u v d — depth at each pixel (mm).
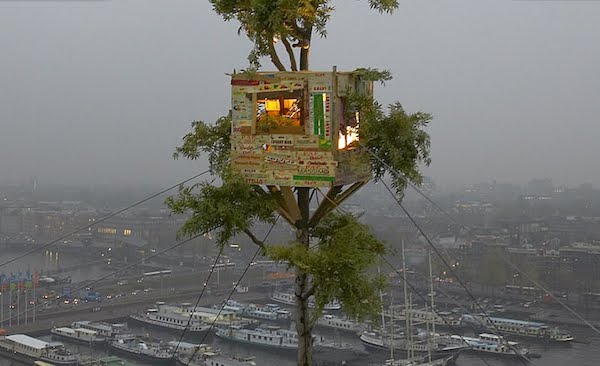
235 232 8891
